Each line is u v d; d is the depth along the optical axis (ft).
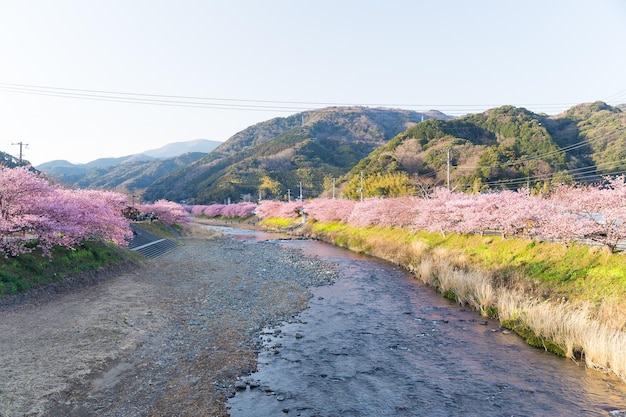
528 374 39.11
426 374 39.32
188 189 584.40
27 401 29.78
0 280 53.36
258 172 517.55
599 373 39.24
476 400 33.99
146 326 49.49
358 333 51.72
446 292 71.00
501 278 67.56
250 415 31.07
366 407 32.76
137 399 32.48
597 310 49.26
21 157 181.57
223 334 49.52
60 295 60.18
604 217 58.59
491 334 50.88
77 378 34.27
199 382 36.22
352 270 97.86
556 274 62.34
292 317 58.80
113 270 79.77
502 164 248.73
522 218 78.79
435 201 117.08
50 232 60.08
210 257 116.16
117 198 125.18
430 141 334.03
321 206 225.76
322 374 39.14
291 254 129.08
